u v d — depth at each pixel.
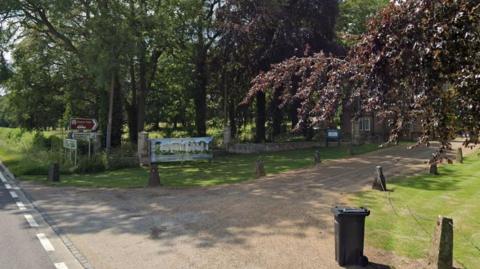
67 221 10.25
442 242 6.73
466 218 10.60
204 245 8.07
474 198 12.96
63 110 35.78
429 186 15.02
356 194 13.29
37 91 31.86
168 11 27.00
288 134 36.59
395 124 5.24
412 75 4.84
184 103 38.69
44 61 30.00
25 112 34.03
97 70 21.36
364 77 5.16
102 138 27.97
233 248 7.86
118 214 10.91
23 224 9.98
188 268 6.88
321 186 14.81
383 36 4.91
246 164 22.80
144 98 30.44
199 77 31.97
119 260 7.34
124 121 36.31
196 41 31.17
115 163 22.14
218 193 13.65
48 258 7.49
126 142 30.67
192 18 28.88
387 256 7.42
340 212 6.94
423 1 4.51
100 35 21.27
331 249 7.73
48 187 15.77
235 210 10.98
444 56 4.46
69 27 24.98
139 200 12.77
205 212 10.86
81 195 13.86
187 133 37.09
